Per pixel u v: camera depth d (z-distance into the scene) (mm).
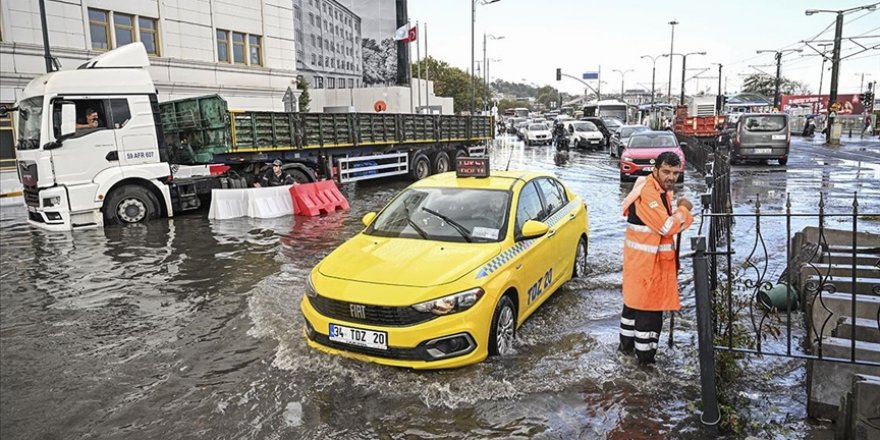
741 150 21891
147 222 12375
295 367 5008
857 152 28750
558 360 5062
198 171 13258
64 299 7160
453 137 21516
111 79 11812
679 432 3951
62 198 11375
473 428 4059
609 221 11492
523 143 44031
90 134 11586
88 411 4426
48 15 19656
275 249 9594
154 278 7988
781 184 16406
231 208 12781
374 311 4719
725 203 10250
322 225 11789
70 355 5477
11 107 12281
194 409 4406
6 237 11219
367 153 17734
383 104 44094
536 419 4152
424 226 5812
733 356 4855
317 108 51094
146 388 4773
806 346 5156
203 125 13586
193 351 5492
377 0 63844
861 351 4027
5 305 6965
